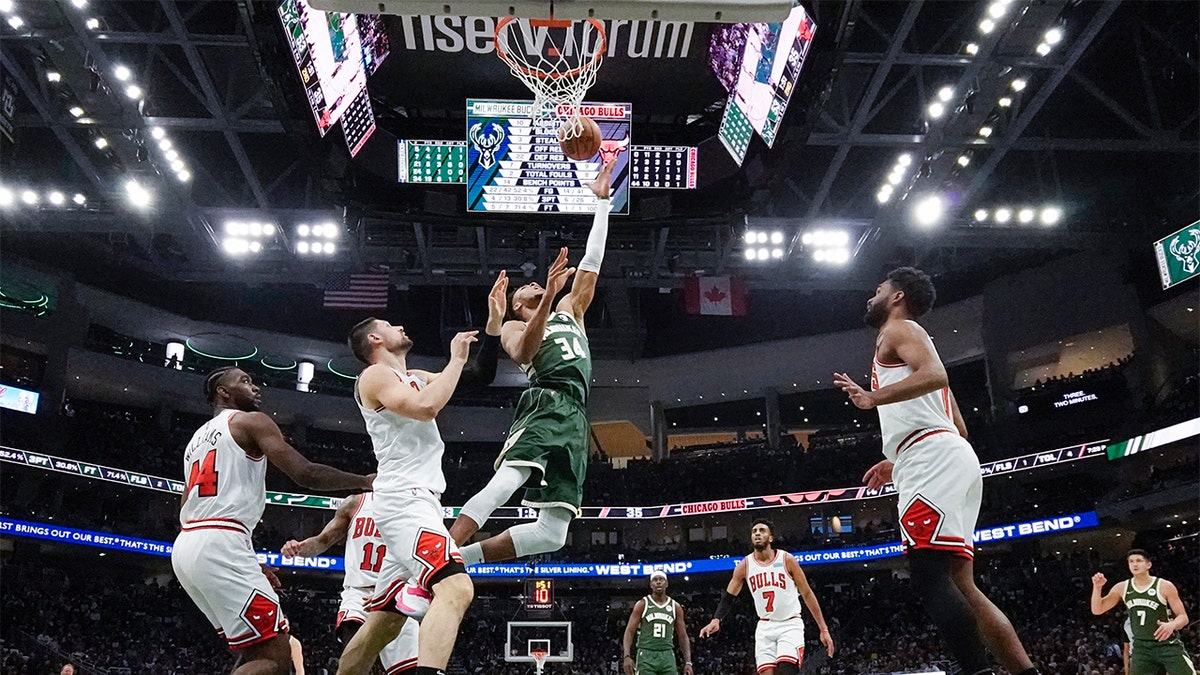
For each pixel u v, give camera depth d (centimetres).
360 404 593
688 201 2081
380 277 2980
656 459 4459
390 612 598
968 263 3266
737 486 4162
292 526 4259
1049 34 2014
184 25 1975
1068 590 3241
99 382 3941
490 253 2903
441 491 579
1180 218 2988
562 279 593
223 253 2886
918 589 486
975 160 2600
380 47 1858
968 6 2309
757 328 4231
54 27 1952
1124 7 2417
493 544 570
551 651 1955
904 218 2717
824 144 2364
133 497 3875
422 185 2022
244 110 2248
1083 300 3497
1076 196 3234
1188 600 2862
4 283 3453
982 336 3912
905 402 515
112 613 3388
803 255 2966
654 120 2208
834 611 3700
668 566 3759
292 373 4397
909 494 501
